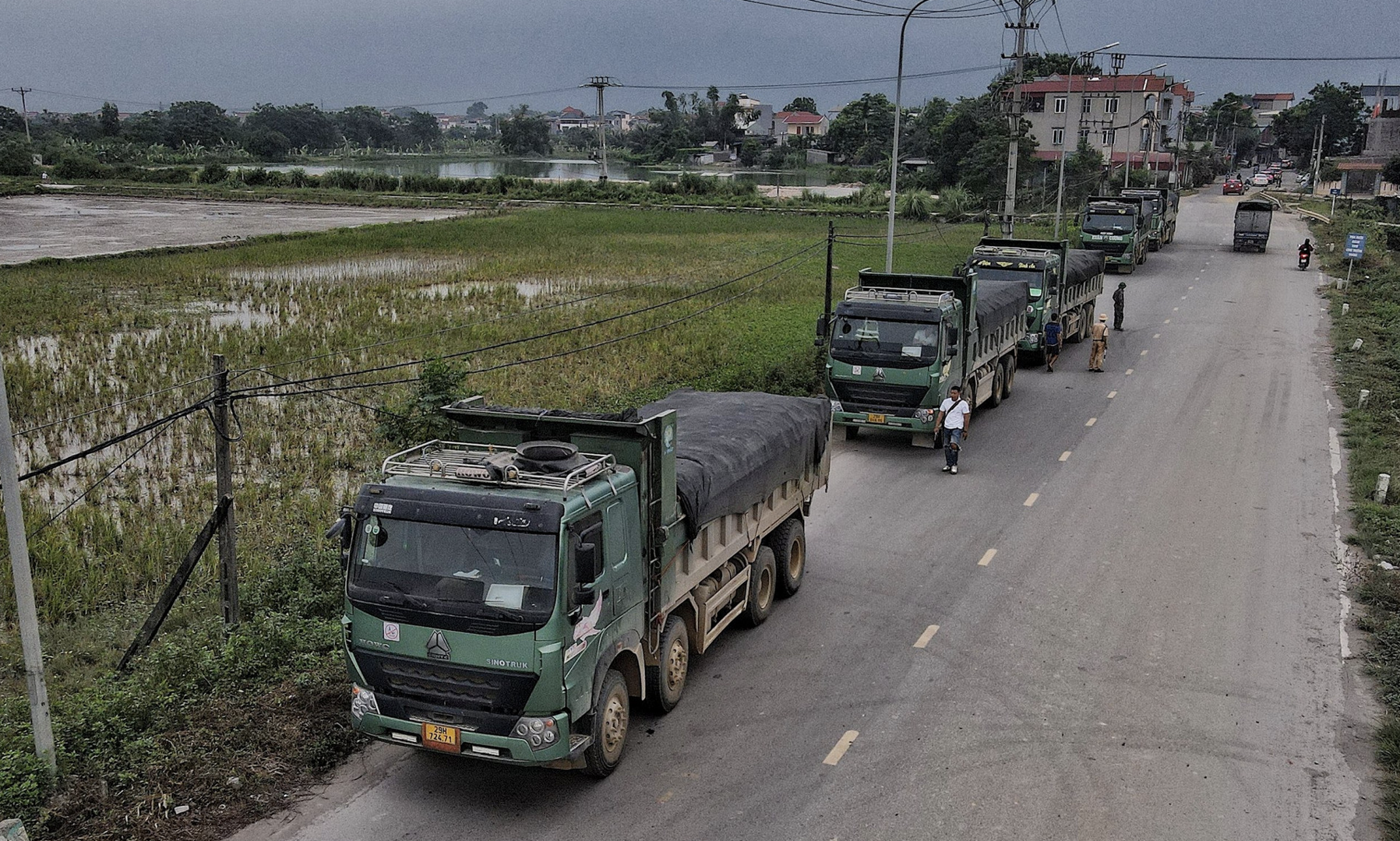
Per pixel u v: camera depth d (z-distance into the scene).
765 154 156.12
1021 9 52.28
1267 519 17.44
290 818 9.15
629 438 9.95
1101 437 22.80
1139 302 41.38
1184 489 19.08
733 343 30.64
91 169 101.69
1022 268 28.91
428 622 8.75
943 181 90.25
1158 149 99.38
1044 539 16.55
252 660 11.33
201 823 8.98
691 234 61.69
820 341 22.36
